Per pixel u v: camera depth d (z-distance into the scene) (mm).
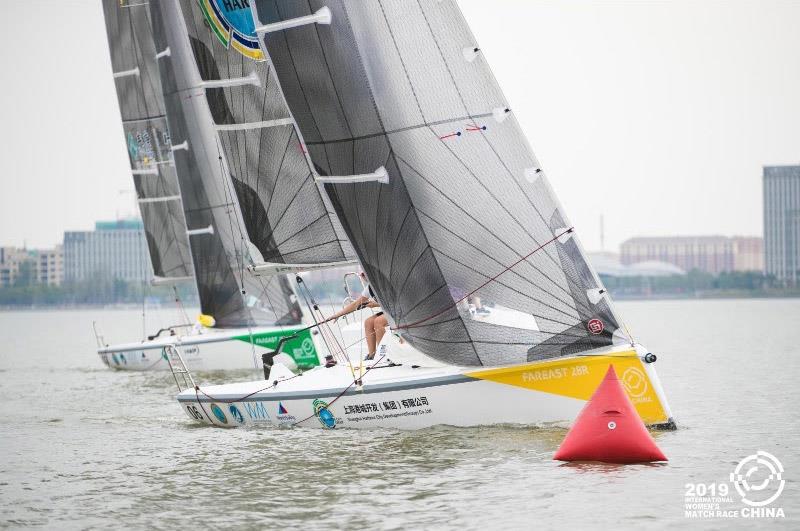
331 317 55938
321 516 36031
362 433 49375
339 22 47781
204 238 89750
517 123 46531
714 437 48312
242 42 62281
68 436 54781
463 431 48031
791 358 102000
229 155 63188
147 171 103188
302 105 49344
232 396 54000
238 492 39812
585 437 42500
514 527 34156
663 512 35562
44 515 37719
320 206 61344
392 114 47531
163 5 88000
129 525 36031
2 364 114438
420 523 34812
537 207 46719
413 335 49344
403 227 48281
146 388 79625
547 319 47125
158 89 102250
